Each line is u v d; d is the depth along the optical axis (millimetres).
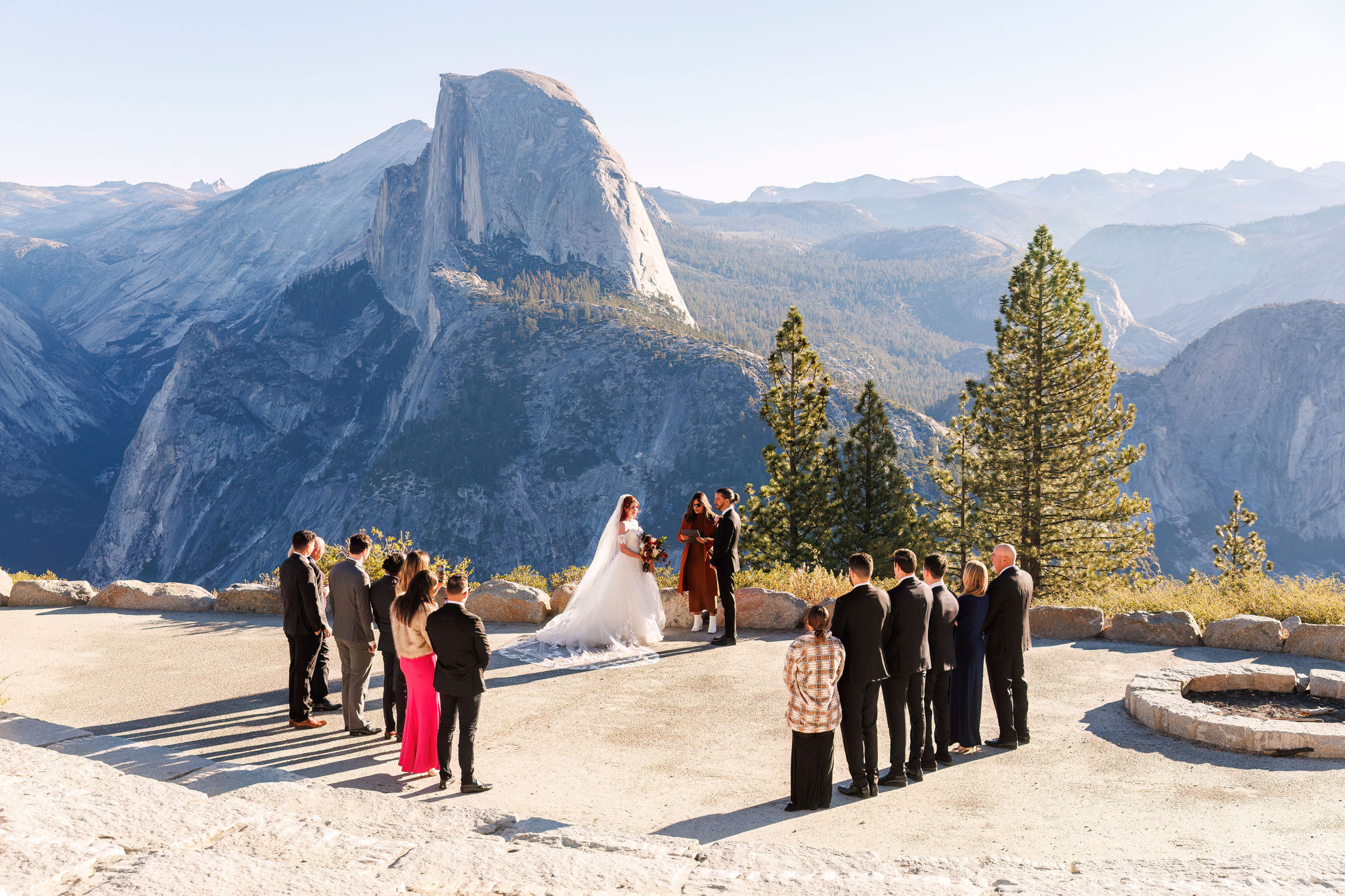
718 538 11703
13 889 3496
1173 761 7453
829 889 4227
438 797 6770
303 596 8539
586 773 7320
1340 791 6676
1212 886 4320
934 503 36906
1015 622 7895
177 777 6473
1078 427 31312
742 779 7195
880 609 6883
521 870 4332
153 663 11164
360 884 3869
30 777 5512
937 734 7582
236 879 3811
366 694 9383
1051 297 31469
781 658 11078
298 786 6160
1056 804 6582
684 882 4316
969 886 4371
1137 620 11719
